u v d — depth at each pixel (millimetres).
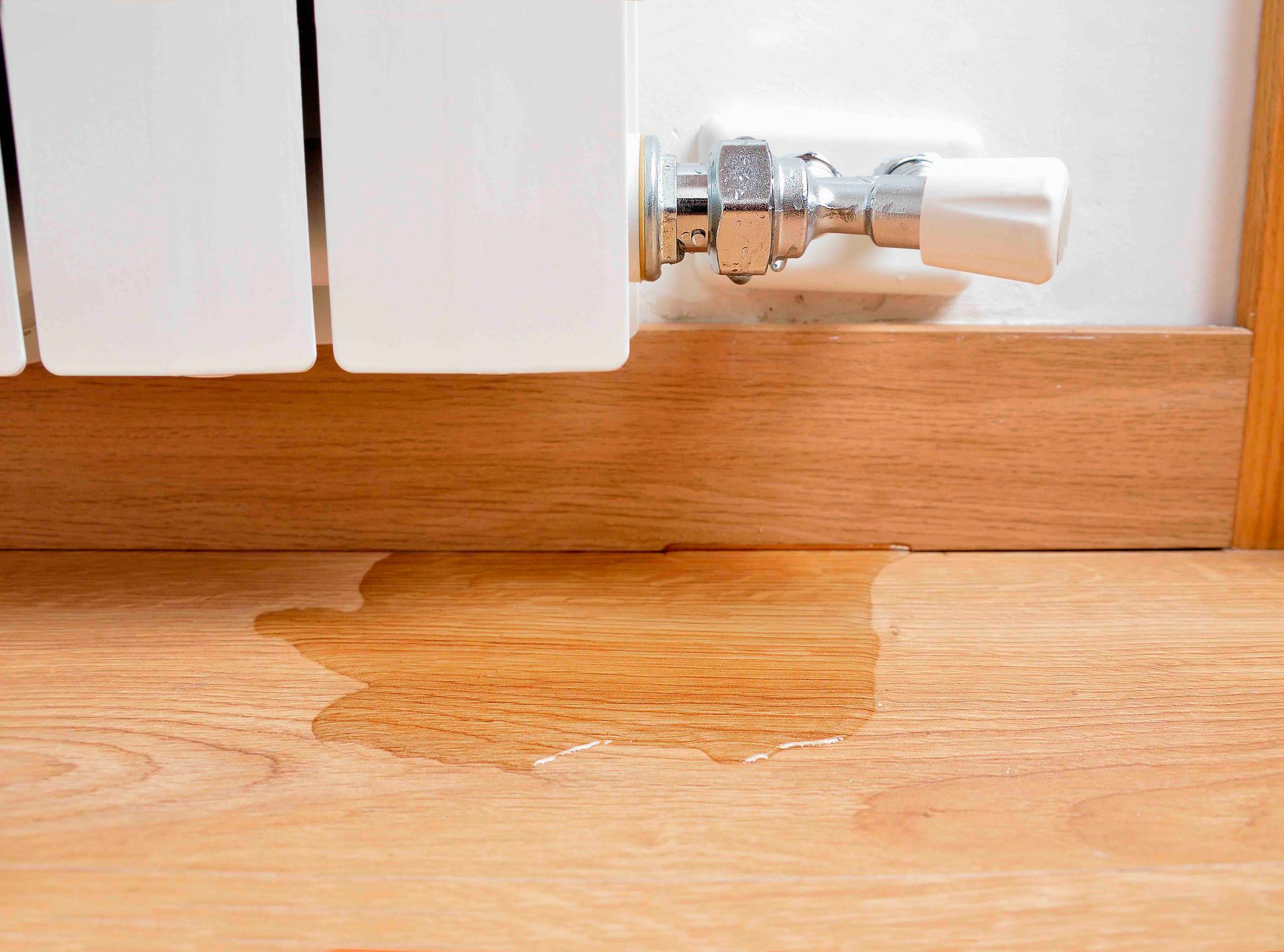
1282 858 258
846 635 398
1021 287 492
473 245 320
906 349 464
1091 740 318
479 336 326
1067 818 275
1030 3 467
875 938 229
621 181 315
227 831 269
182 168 316
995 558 483
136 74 309
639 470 478
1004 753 311
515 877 251
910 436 474
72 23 306
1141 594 440
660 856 260
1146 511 484
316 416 473
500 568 469
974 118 477
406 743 317
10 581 450
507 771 300
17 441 473
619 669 369
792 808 281
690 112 475
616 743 317
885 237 401
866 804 282
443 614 417
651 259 364
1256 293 466
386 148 313
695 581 453
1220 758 307
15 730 323
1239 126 478
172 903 240
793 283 478
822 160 454
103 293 325
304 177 326
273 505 482
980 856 259
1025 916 236
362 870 253
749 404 469
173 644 389
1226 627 406
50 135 314
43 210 320
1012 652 384
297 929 232
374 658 378
